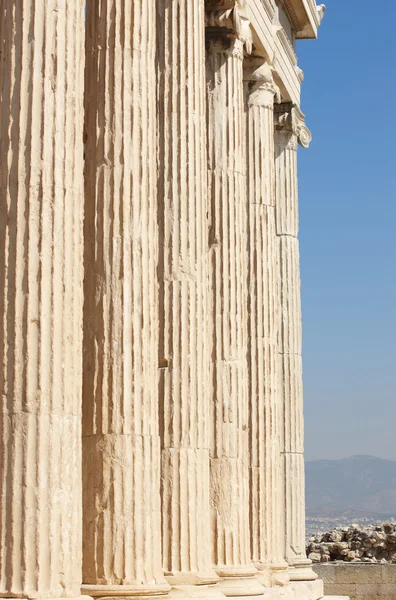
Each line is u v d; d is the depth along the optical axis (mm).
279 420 40375
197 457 26938
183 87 28219
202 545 26703
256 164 37594
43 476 19031
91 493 22547
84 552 22484
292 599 36031
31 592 18609
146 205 23594
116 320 22938
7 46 20000
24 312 19281
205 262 28109
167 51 28375
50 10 20156
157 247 25547
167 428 26859
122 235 23219
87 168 23672
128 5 24078
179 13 28516
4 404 19125
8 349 19234
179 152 27953
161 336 27250
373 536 53438
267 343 37000
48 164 19750
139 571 22391
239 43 33250
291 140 43562
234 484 31125
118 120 23625
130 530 22438
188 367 27156
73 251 19953
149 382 23141
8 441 19031
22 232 19469
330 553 53812
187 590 25750
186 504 26516
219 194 32438
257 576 34719
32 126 19750
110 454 22547
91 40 24125
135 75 23891
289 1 40906
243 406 31938
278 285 43219
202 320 27672
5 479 18953
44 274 19453
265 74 37750
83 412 22953
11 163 19656
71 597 19062
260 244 37344
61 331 19547
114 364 22828
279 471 36688
